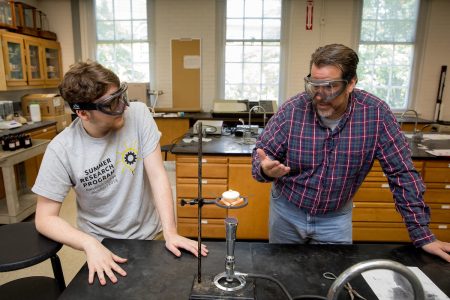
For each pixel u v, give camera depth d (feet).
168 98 16.99
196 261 3.24
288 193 4.52
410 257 3.39
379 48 16.20
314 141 4.11
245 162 8.66
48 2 16.07
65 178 3.52
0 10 12.24
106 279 2.95
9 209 9.58
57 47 16.06
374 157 4.11
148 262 3.23
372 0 15.70
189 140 10.13
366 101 3.99
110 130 3.62
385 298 2.79
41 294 3.80
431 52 15.97
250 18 16.17
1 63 12.03
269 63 16.63
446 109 16.40
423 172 8.55
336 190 4.21
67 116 14.92
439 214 8.78
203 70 16.55
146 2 16.12
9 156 9.18
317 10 15.61
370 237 8.91
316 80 3.50
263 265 3.21
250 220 8.93
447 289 2.90
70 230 3.34
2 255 3.10
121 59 16.85
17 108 14.74
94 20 16.48
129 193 3.91
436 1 15.48
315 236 4.61
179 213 8.89
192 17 16.05
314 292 2.83
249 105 14.48
